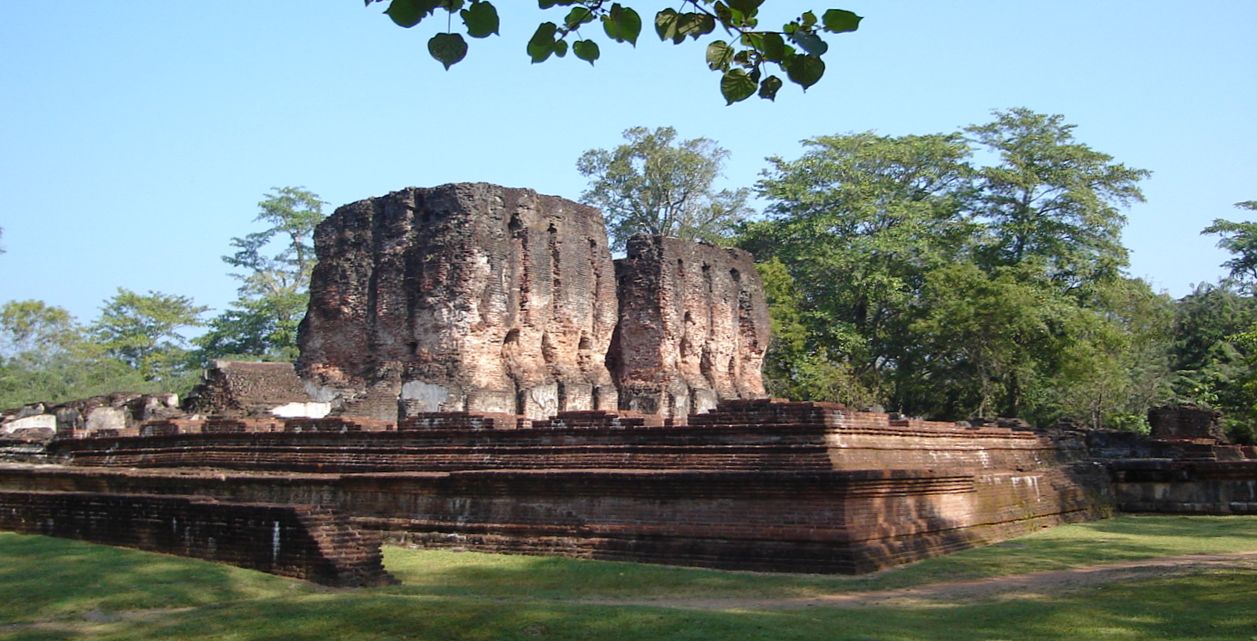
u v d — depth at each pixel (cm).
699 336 4525
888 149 6550
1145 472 3606
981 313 5503
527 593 1842
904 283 6344
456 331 3400
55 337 7538
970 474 2516
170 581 1753
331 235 3831
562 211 3825
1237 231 7412
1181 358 7269
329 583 1809
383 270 3619
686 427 2250
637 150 7125
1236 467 3456
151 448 3152
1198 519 3275
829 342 6350
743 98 1023
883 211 6456
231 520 1969
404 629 1420
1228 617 1475
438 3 920
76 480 2991
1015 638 1393
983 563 2150
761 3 935
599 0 958
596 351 3903
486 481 2330
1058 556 2302
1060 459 3694
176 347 8319
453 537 2334
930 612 1590
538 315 3647
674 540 2108
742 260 4934
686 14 964
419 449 2570
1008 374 5762
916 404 6431
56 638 1418
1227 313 7238
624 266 4406
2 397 6125
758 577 1938
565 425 2400
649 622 1445
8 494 2441
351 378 3647
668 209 7300
